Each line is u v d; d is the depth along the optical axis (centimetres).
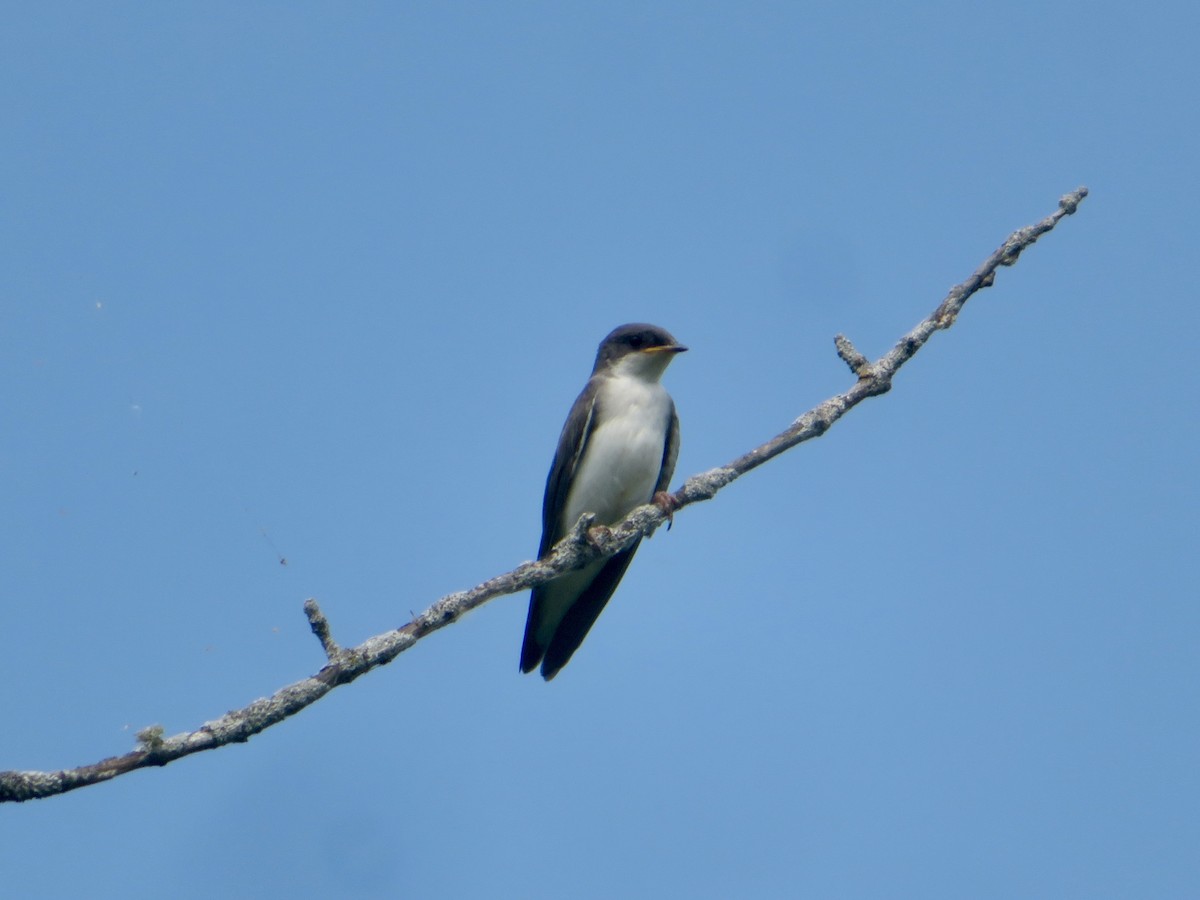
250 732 806
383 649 871
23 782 726
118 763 757
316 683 837
